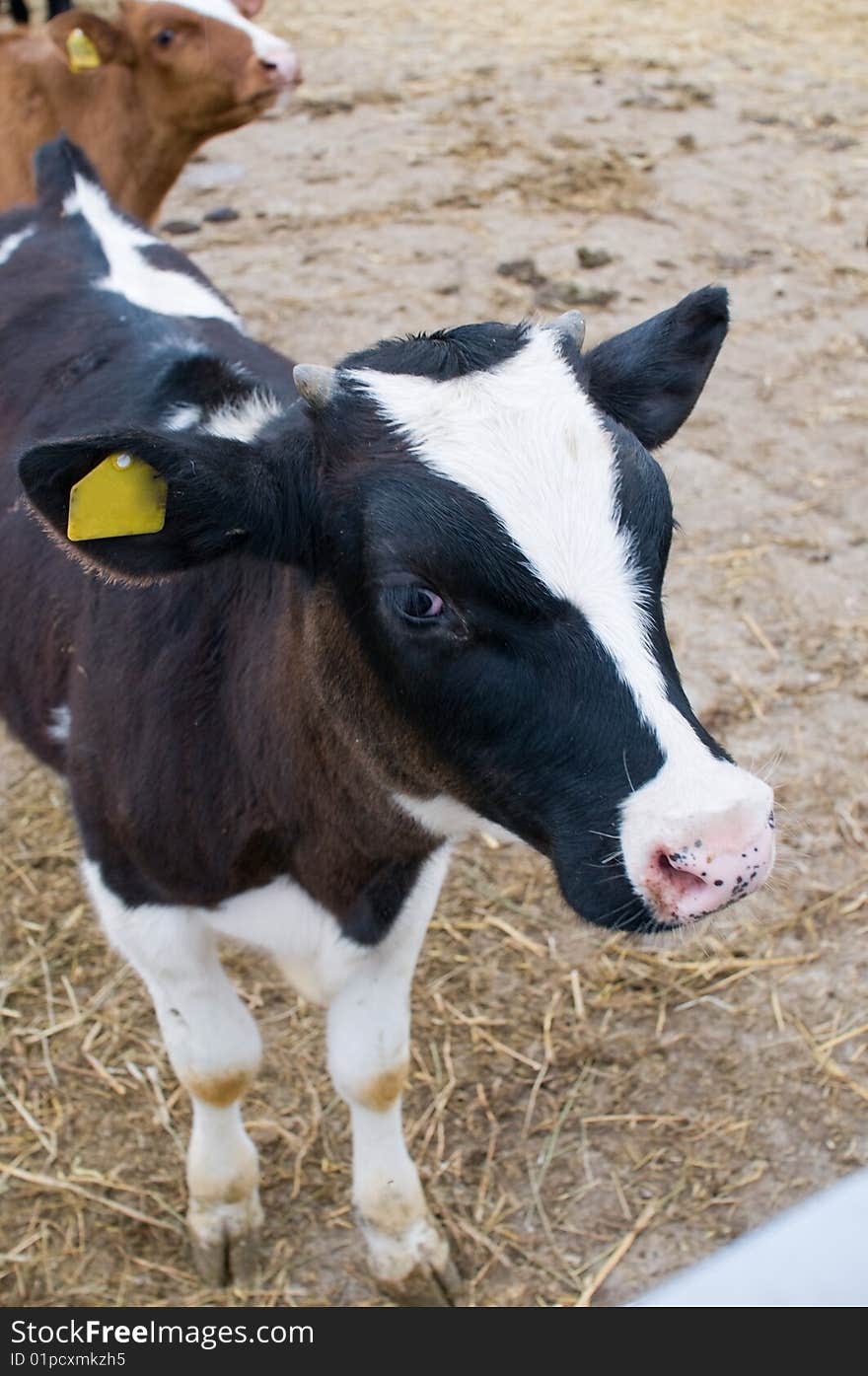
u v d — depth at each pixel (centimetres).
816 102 989
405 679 254
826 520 594
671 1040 411
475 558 239
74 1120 396
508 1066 407
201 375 335
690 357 295
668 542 255
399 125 967
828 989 421
